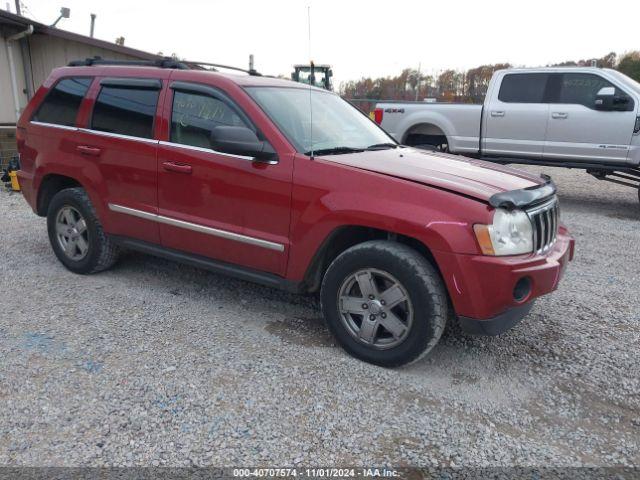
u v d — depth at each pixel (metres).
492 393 3.31
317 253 3.65
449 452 2.76
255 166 3.81
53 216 5.08
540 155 9.34
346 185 3.49
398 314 3.48
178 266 5.41
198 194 4.11
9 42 12.89
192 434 2.82
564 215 8.67
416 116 10.27
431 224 3.19
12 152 10.26
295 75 7.34
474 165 4.10
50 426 2.85
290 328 4.10
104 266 5.00
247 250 3.95
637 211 9.18
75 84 4.94
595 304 4.77
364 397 3.20
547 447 2.83
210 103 4.10
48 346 3.68
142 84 4.46
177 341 3.82
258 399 3.14
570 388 3.39
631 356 3.82
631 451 2.82
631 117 8.49
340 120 4.55
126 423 2.89
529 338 4.06
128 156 4.45
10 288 4.71
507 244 3.18
